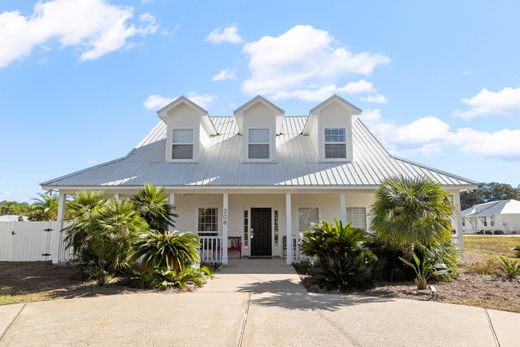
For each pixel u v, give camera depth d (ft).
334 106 48.14
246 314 18.12
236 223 50.57
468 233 150.00
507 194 248.93
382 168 44.52
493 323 16.67
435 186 27.89
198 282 27.20
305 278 30.37
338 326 16.06
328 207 50.06
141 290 25.21
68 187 40.52
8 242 45.03
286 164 46.44
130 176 42.70
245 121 48.34
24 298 22.98
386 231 26.89
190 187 40.55
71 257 40.42
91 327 16.05
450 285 26.43
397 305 20.40
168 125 48.03
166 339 14.37
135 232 27.09
